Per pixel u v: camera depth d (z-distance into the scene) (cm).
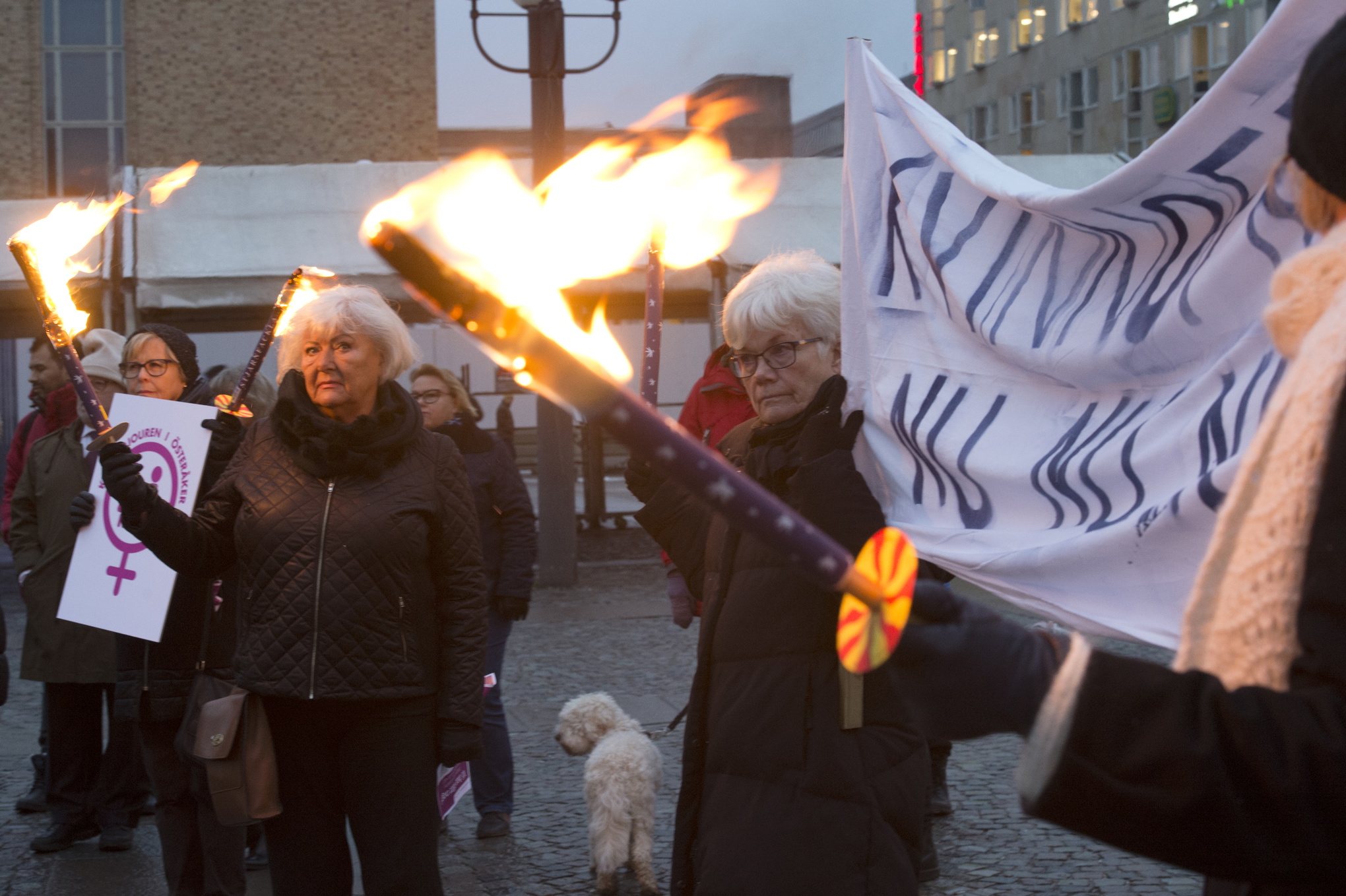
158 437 347
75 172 1639
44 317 273
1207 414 154
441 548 271
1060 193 180
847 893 189
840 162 1135
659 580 1086
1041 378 188
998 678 78
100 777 436
